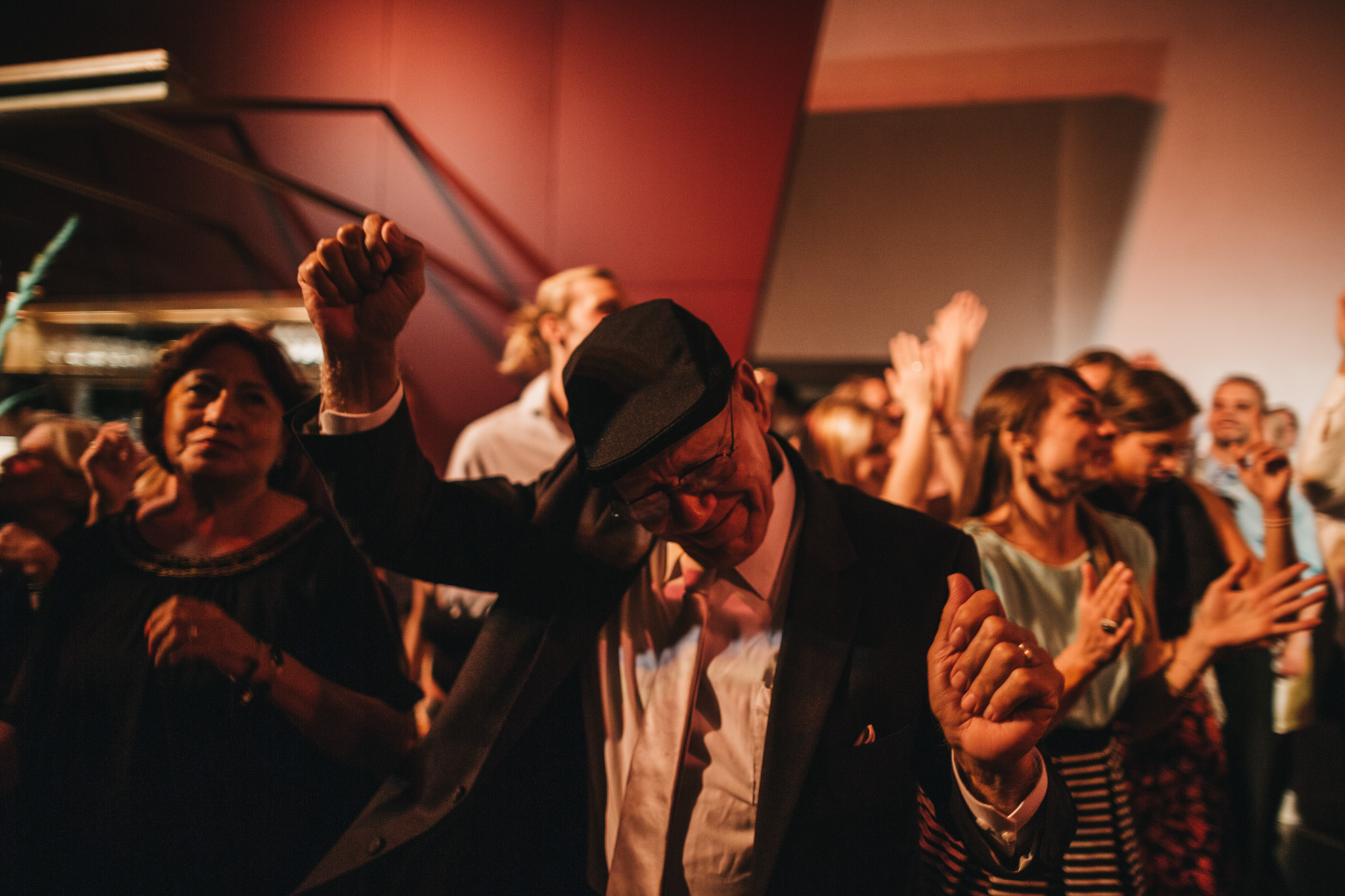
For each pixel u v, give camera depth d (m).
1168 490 1.99
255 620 1.25
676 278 3.60
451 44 3.78
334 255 0.82
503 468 2.60
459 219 3.78
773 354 4.32
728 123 3.55
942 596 0.91
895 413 2.67
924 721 0.91
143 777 1.17
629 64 3.63
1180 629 1.90
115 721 1.20
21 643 1.34
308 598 1.28
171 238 4.04
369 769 1.23
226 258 3.99
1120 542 1.68
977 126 4.06
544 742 0.98
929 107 4.11
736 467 0.81
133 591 1.27
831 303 4.25
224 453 1.28
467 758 0.93
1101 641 1.27
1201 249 3.78
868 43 4.17
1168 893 1.75
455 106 3.78
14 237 4.18
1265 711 2.06
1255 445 1.94
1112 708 1.47
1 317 3.85
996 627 0.75
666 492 0.80
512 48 3.73
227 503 1.35
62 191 4.13
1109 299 3.91
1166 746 1.80
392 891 0.92
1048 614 1.52
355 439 0.88
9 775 1.20
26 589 1.51
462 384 3.77
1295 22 3.65
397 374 0.91
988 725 0.74
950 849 1.34
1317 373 3.62
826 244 4.25
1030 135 4.00
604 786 0.98
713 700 0.95
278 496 1.40
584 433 0.82
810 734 0.84
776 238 3.56
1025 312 4.01
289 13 3.92
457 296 3.78
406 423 0.92
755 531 0.88
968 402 4.09
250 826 1.18
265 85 3.94
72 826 1.19
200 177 4.00
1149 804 1.77
